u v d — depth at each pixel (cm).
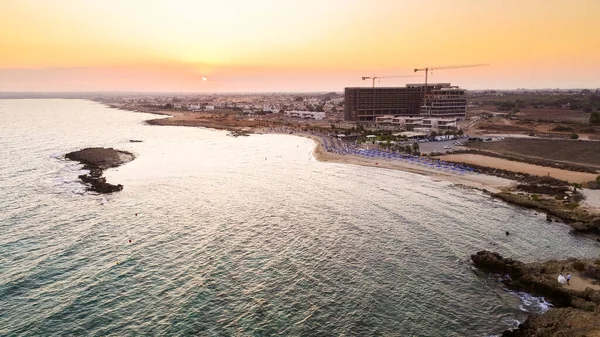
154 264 6862
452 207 10244
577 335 4600
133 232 8331
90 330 5069
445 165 14962
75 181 12650
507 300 5884
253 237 8156
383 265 6988
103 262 6912
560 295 5756
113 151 17912
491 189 11869
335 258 7238
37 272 6519
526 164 15138
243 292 6006
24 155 17162
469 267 6931
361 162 16300
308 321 5319
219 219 9238
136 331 5059
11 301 5666
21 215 9288
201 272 6606
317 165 15938
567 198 10519
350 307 5672
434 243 7944
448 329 5200
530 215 9606
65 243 7706
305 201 10794
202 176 13788
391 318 5425
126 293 5928
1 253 7206
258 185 12581
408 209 10100
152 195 11238
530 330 4928
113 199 10769
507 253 7481
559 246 7769
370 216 9562
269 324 5228
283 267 6838
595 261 6700
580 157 15762
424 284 6347
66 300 5722
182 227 8669
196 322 5253
